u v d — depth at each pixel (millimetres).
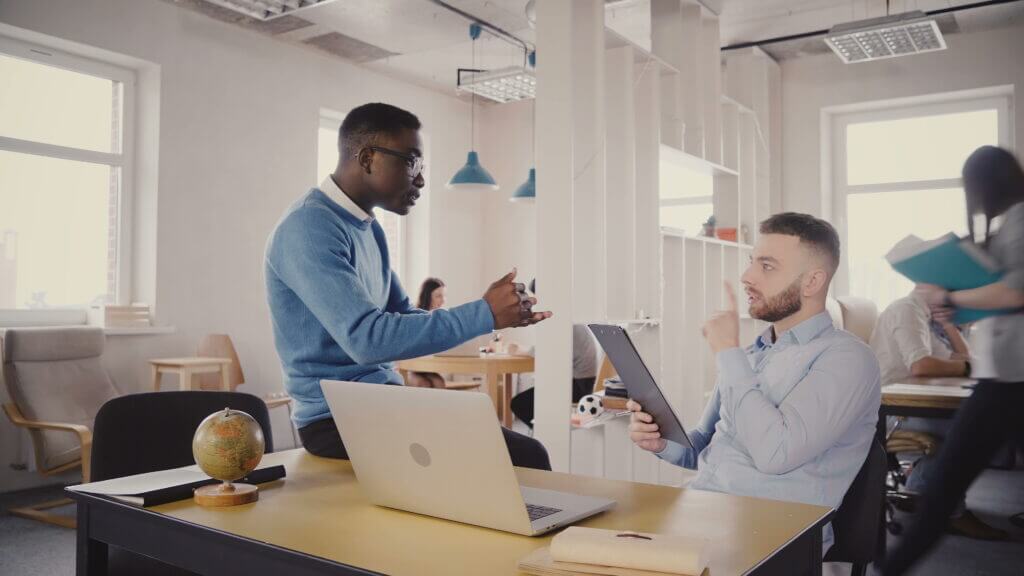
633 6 5406
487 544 1101
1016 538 3482
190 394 1989
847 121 6898
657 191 4316
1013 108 6152
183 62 5438
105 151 5289
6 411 4125
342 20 5613
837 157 6934
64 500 4336
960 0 5512
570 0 3529
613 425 3641
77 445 4156
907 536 3242
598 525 1196
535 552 1029
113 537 1340
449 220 7746
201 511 1282
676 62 4867
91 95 5223
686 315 4785
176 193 5402
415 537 1135
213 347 5418
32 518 3945
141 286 5352
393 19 5578
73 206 5156
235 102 5770
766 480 1686
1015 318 2730
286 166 6137
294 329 1904
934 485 3158
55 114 5051
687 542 970
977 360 2873
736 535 1142
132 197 5387
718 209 5641
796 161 6844
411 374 5750
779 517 1247
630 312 4129
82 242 5199
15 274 4902
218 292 5648
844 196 6906
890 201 6734
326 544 1101
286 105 6133
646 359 4262
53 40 4816
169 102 5359
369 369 1990
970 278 2775
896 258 2922
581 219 3865
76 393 4434
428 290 6180
